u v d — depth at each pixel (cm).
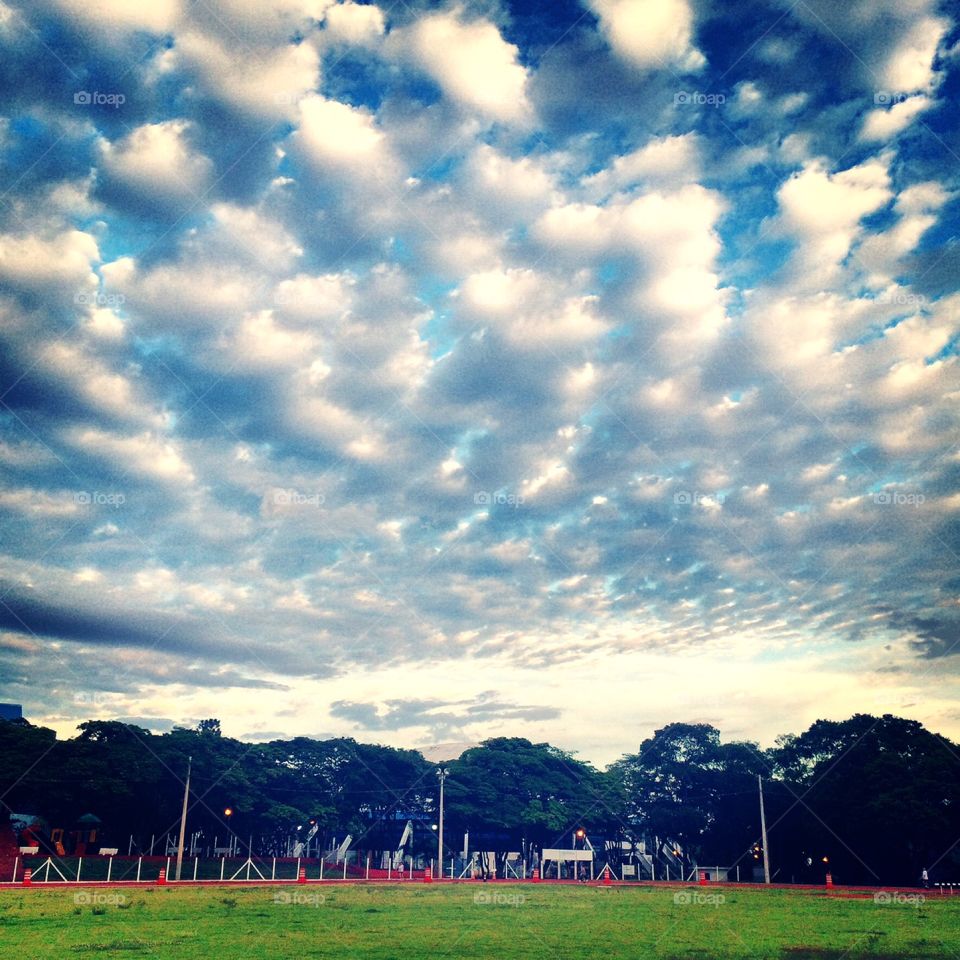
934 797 7625
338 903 4353
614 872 10312
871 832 7988
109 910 3584
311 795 9900
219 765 8738
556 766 10438
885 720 8550
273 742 10225
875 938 2842
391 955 2323
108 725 8325
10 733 7719
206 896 4619
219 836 9906
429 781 10150
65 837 8106
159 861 7388
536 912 3956
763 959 2348
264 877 7519
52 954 2227
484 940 2717
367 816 10525
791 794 8881
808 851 9088
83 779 7700
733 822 9438
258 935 2736
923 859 8131
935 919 3734
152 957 2189
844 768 8362
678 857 10281
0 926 2888
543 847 10344
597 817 9944
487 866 9938
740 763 9494
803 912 4081
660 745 10050
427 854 10519
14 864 6400
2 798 7394
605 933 2983
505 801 9819
